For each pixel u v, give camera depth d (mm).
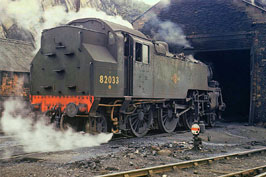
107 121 10531
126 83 10625
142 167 6453
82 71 9234
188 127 15188
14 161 6711
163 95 12539
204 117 17156
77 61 9375
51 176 5512
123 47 10273
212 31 19266
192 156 7941
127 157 7336
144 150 8367
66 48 9680
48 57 10133
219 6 19156
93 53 9258
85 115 9148
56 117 9414
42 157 7074
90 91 8945
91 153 7680
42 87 10133
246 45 18562
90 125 9391
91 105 8891
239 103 28781
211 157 7324
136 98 11164
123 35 10586
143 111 11789
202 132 12508
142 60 11133
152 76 11781
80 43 9266
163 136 11836
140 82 11000
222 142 11039
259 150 8844
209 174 6109
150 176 5711
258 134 14250
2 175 5488
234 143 10891
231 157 7828
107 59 9609
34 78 10492
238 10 18688
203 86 16438
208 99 16922
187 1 19875
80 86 9258
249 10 18406
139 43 10984
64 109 9398
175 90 13492
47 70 10141
